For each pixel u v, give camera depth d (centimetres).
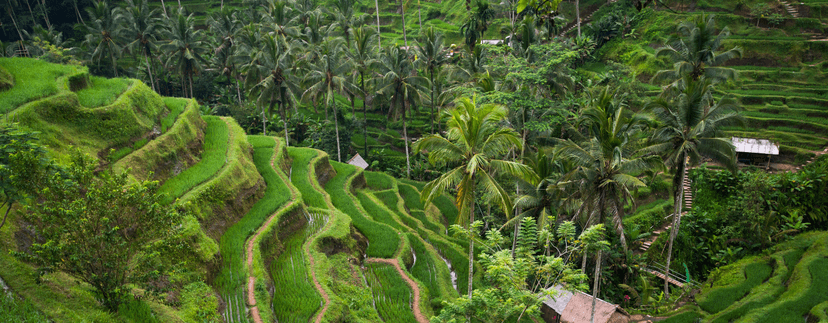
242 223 2964
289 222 3192
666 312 3148
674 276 3716
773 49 5669
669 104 3048
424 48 5734
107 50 6669
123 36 6412
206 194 2823
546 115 3447
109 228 1598
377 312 2616
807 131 4744
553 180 2956
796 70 5500
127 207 1689
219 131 3912
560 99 3947
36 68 3122
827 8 6022
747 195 3900
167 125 3309
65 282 1759
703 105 3000
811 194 3891
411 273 3114
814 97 5088
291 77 5706
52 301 1598
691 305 3161
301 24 8119
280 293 2506
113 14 7162
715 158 2853
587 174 2572
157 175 2875
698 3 6481
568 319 2909
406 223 3988
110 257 1628
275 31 7038
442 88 6084
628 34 6431
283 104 5459
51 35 7194
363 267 3072
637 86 5116
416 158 6044
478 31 6450
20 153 1516
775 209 3925
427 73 6031
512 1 7538
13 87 2731
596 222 2612
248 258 2627
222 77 7975
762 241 3712
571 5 7469
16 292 1571
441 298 2825
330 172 4503
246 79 5884
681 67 3884
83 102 2852
